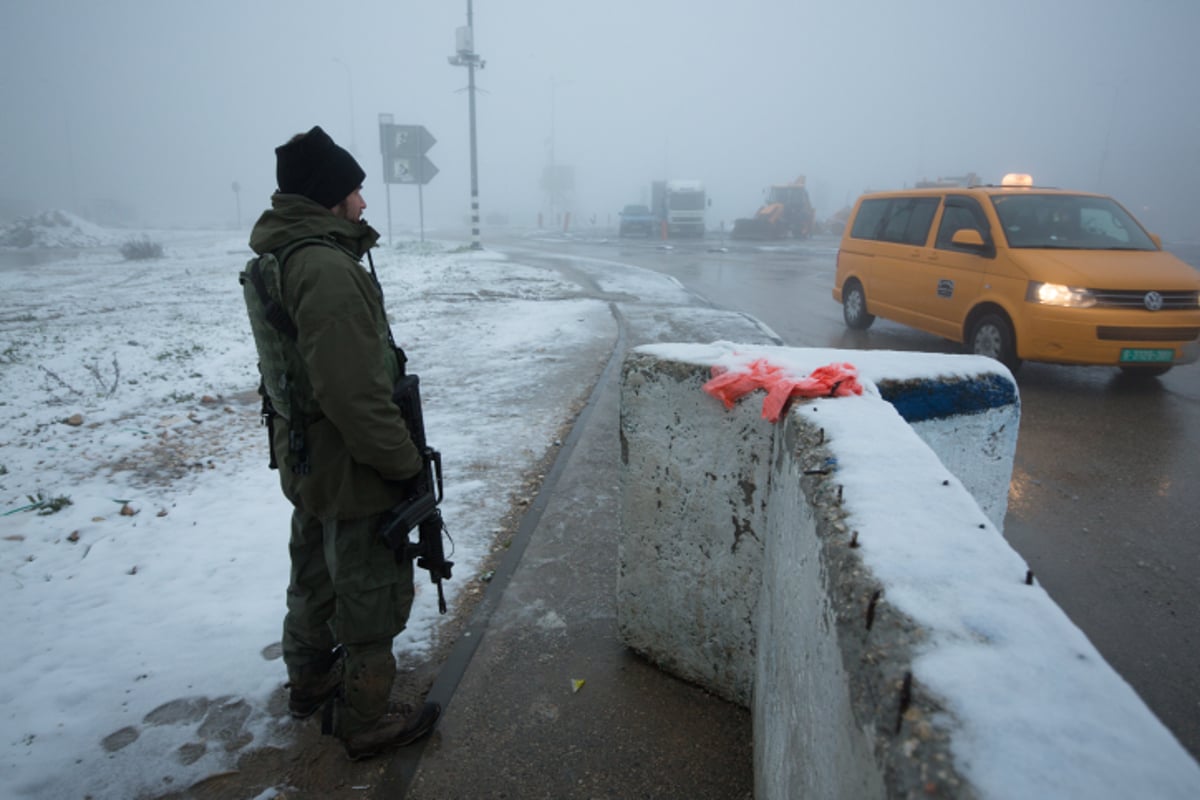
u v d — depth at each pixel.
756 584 2.28
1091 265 6.85
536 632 2.90
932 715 0.70
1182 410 6.21
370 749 2.27
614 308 11.34
